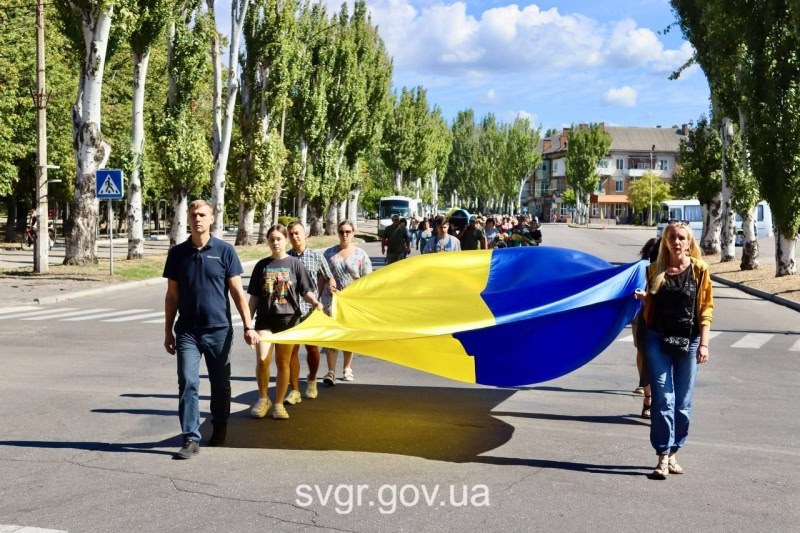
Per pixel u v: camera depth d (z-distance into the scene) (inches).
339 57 2126.0
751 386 396.5
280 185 1739.7
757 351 514.6
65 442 279.4
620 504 219.1
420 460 263.0
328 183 2182.6
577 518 207.5
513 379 327.6
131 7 1136.8
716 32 1013.2
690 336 245.3
